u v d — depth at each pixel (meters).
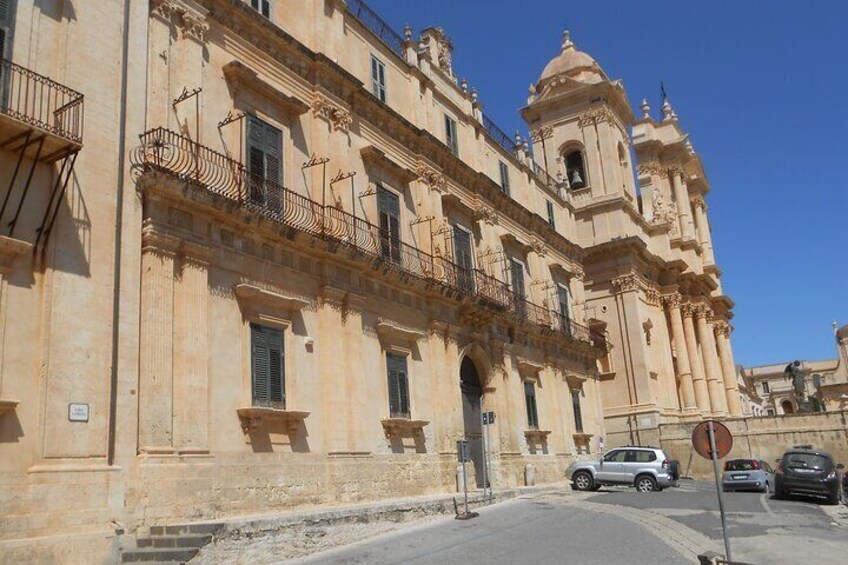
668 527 19.05
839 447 44.09
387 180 26.97
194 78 19.30
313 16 24.75
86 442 14.56
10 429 13.44
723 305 65.25
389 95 28.70
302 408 20.50
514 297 34.06
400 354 25.48
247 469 18.17
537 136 55.03
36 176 14.76
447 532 18.45
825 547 16.20
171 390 16.56
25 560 13.00
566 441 37.34
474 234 33.03
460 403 28.02
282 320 20.42
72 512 13.97
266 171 21.22
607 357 50.00
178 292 17.38
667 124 62.84
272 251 20.59
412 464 24.62
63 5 16.09
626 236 50.34
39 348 14.16
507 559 14.54
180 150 18.11
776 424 45.94
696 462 46.25
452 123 33.25
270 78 22.30
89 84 16.23
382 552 15.83
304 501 19.67
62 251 14.92
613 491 30.77
